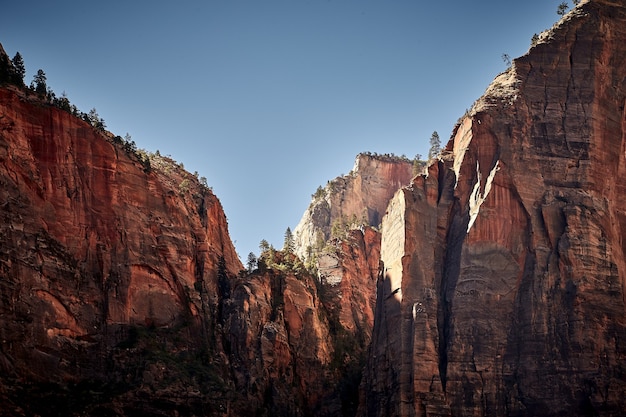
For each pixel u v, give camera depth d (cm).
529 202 17525
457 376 16888
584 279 16900
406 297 17812
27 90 17700
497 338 17012
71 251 17275
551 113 18025
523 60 18525
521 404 16562
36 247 16688
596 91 18100
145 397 16738
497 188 17688
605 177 17738
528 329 16900
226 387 17812
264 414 18400
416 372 17000
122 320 17588
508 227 17512
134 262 18100
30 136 17300
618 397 16250
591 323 16688
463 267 17512
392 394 17288
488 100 18312
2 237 16262
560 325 16775
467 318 17188
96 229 17750
